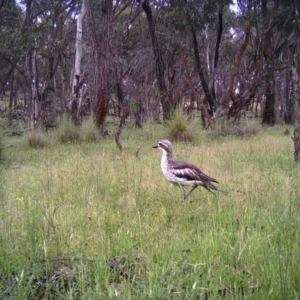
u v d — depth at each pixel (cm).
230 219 685
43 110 2694
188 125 1862
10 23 2497
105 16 2228
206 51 3425
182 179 800
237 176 1004
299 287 454
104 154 1434
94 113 2222
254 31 3022
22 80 3472
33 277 484
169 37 2973
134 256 555
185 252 559
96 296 444
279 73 3453
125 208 771
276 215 680
